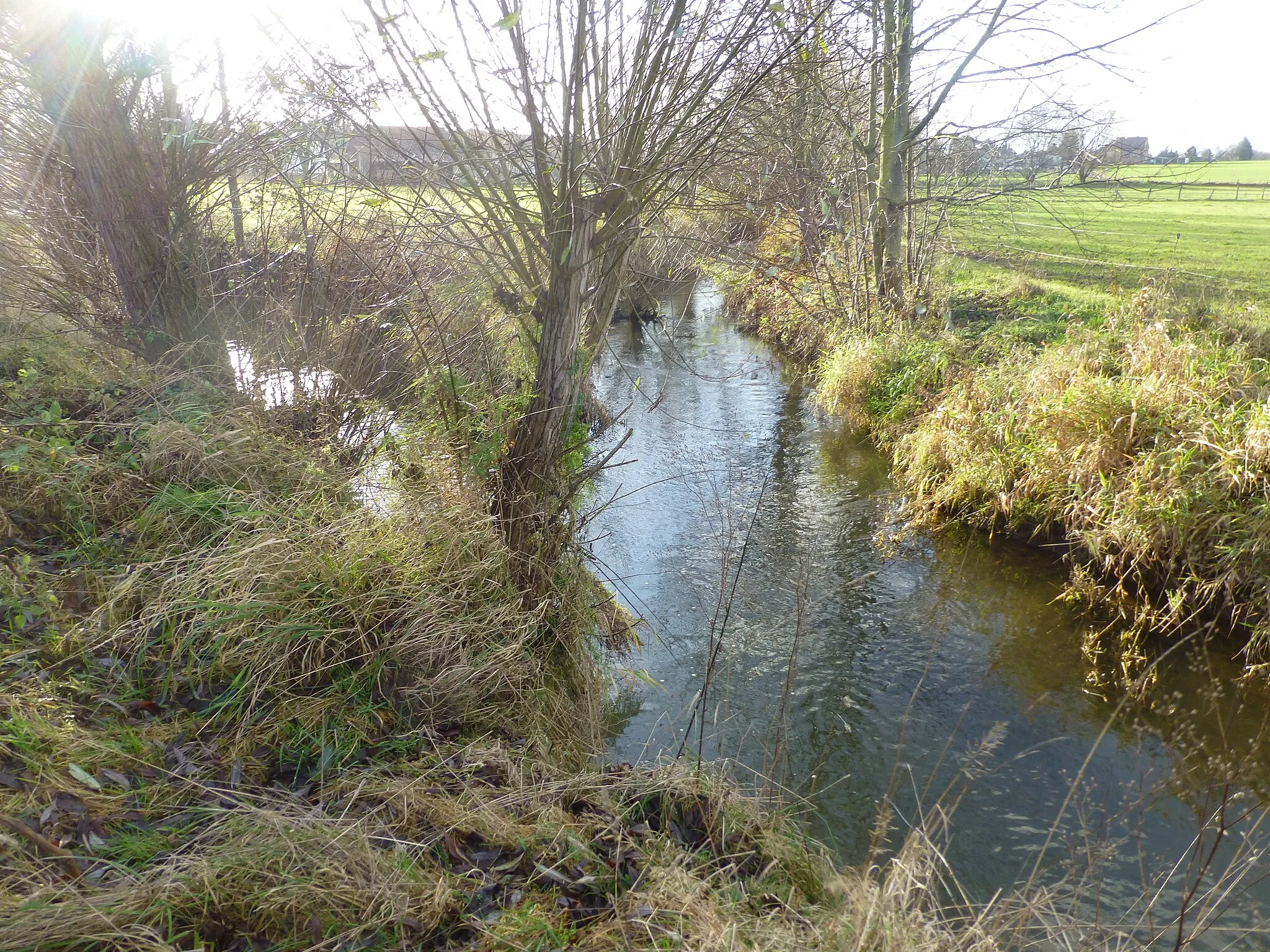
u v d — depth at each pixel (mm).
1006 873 3826
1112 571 6293
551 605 4605
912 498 8250
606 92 4371
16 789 2484
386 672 3600
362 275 6023
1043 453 6988
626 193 4363
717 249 5355
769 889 2844
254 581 3629
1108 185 10102
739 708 5059
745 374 13258
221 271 6160
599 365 10398
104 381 5234
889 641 5809
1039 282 13586
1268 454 5449
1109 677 5336
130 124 5223
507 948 2322
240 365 5664
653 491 8477
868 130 10766
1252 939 3400
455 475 4902
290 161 5660
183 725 3061
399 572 4000
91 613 3408
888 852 3912
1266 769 4406
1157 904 3615
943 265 13484
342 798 2891
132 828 2490
